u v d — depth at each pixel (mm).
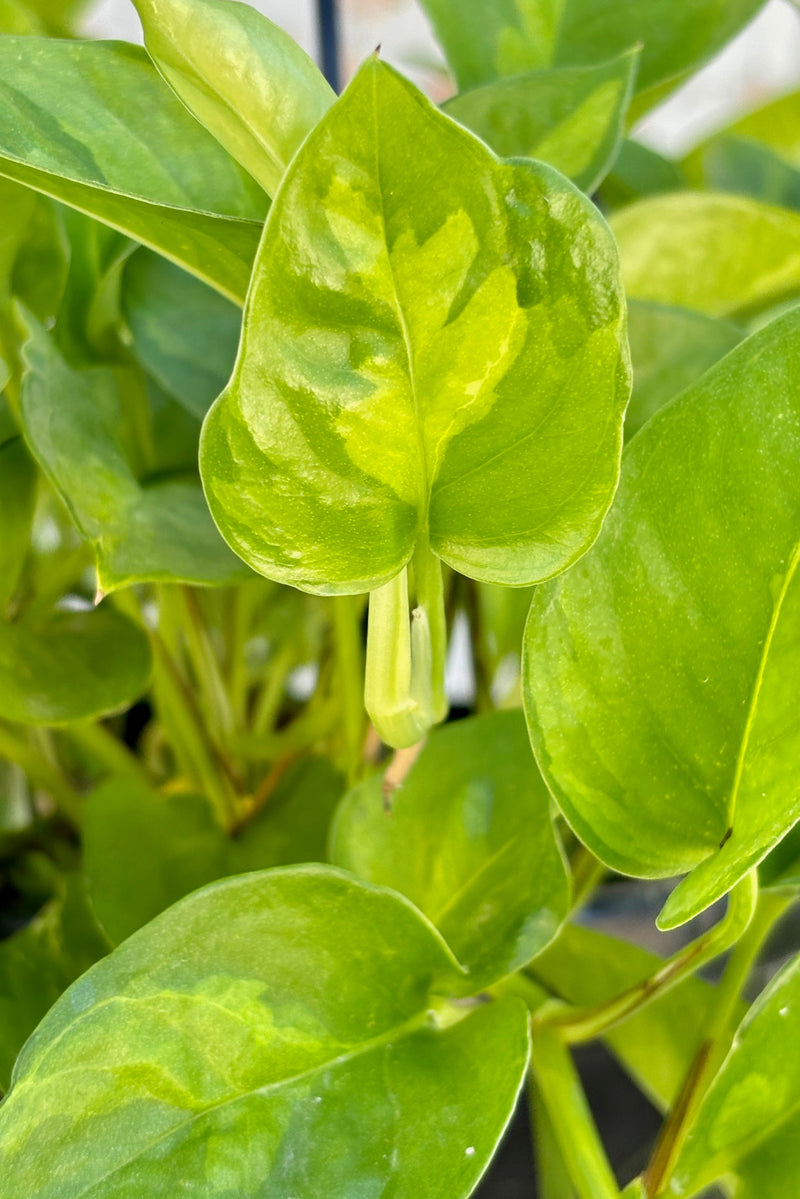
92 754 642
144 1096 369
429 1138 370
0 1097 432
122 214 367
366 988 390
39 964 470
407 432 347
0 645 452
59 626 474
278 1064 378
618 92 452
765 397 378
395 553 356
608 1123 555
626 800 386
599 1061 571
